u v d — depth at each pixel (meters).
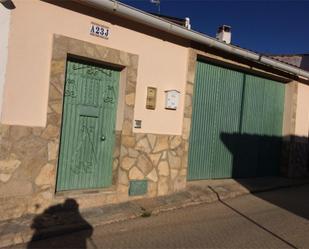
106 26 7.09
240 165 11.16
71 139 7.00
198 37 8.42
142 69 7.81
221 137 10.42
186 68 8.73
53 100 6.38
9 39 5.89
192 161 9.68
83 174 7.21
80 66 7.04
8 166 5.93
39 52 6.23
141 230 6.33
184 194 8.59
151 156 8.07
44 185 6.34
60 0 6.42
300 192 10.60
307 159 13.36
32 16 6.12
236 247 5.87
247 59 10.20
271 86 12.02
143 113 7.89
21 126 6.05
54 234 5.77
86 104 7.16
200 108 9.72
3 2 5.78
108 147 7.55
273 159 12.42
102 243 5.65
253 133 11.51
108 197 7.27
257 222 7.26
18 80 6.01
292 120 12.47
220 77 10.19
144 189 7.94
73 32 6.62
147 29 7.82
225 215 7.59
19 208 6.06
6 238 5.33
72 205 6.70
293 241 6.34
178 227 6.62
